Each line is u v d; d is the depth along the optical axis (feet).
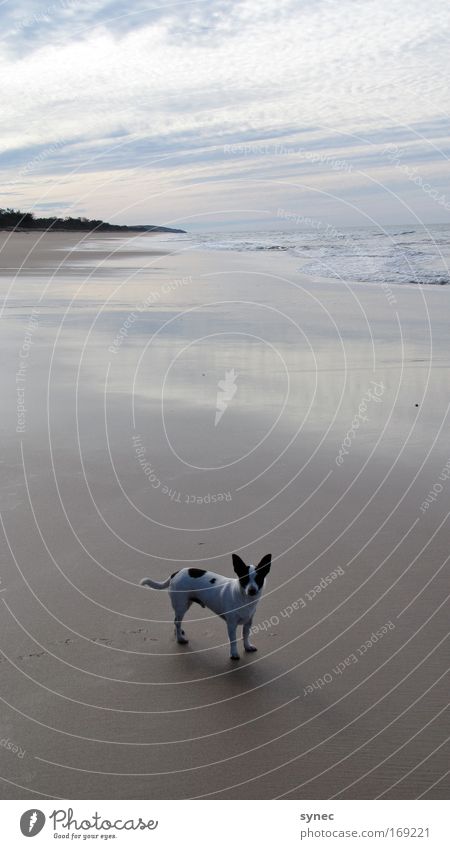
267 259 112.16
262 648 16.47
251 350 45.60
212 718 14.16
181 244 175.11
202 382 38.19
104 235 245.65
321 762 13.12
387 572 19.34
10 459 27.76
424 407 33.14
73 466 27.02
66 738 13.64
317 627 17.12
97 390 36.99
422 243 126.31
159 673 15.55
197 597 16.35
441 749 13.33
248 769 12.97
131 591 18.63
